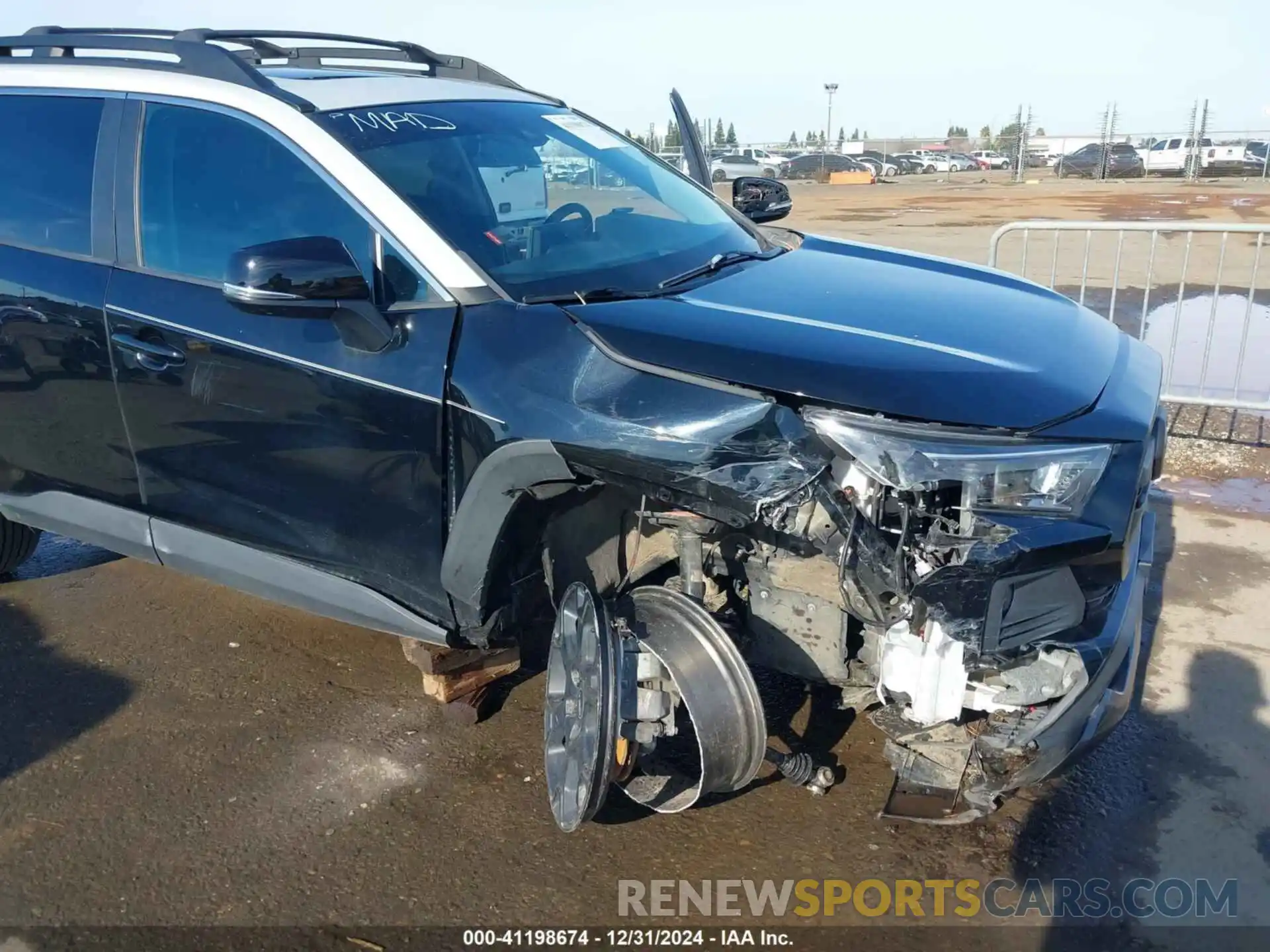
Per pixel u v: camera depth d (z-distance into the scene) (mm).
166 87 3379
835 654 2721
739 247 3568
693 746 3205
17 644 4035
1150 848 2896
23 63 3738
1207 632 3973
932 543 2340
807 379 2426
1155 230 6344
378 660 3920
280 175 3146
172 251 3316
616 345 2590
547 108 3975
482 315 2791
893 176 38500
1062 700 2461
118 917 2688
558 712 2812
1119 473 2422
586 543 2967
